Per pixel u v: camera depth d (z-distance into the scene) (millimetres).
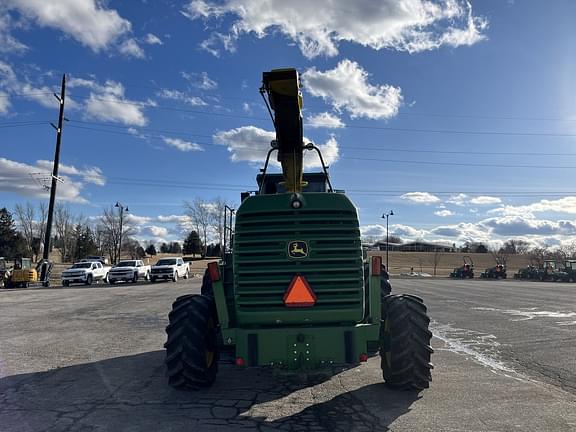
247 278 5488
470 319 13070
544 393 5949
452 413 5191
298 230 5480
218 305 5656
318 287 5453
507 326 11711
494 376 6805
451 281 43531
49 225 36562
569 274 47688
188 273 44875
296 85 6844
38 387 6332
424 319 5895
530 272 53656
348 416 5125
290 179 7242
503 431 4672
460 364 7578
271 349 5445
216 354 6402
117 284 35969
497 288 30125
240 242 5520
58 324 12289
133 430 4758
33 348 8992
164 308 16188
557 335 10328
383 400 5660
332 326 5523
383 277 7836
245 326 5598
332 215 5520
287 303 5430
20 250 77125
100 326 11906
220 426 4852
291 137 7184
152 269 38469
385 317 6039
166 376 6285
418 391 5961
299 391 6090
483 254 96438
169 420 5035
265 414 5211
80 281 36219
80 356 8258
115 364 7641
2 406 5547
